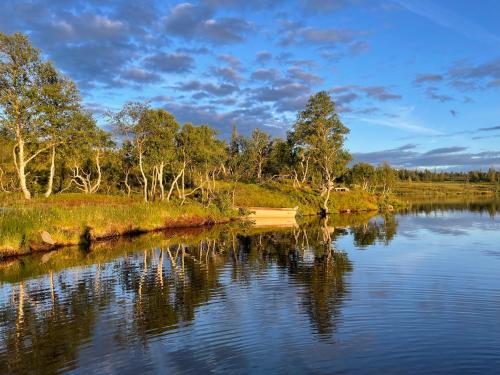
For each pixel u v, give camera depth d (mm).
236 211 57188
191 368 10102
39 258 25734
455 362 10234
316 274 20125
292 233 39688
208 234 39375
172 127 55781
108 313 14500
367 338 11797
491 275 19344
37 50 45969
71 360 10734
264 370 9914
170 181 71812
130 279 19672
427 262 22766
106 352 11180
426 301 15203
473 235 34656
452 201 100500
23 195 47875
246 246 30672
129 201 52469
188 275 20406
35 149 53281
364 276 19516
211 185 70812
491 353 10711
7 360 10836
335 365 10148
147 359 10680
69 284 18828
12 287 18438
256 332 12383
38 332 12789
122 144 57719
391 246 29125
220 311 14453
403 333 12141
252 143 99938
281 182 88125
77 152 53500
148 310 14727
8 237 26594
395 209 78625
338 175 79812
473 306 14539
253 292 16938
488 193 150125
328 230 42125
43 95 46969
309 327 12727
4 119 44469
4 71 44312
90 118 54125
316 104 78500
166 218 45875
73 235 31875
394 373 9703
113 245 31469
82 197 51812
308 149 74938
